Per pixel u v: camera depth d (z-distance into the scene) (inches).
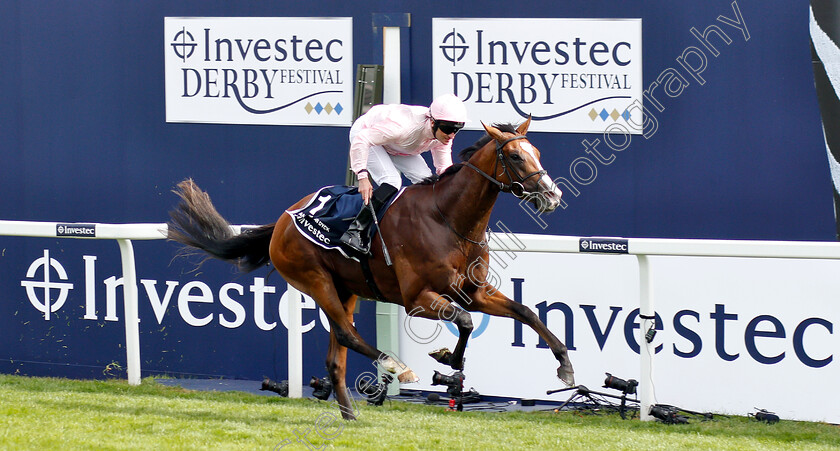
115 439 451.5
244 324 672.4
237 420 507.8
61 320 713.0
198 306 681.6
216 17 665.6
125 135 689.0
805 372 550.6
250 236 537.6
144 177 687.1
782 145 569.3
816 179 564.4
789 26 563.2
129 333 630.5
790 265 550.3
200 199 540.4
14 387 618.5
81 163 700.7
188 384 662.5
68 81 699.4
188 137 676.7
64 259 709.3
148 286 690.8
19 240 719.7
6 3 708.7
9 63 711.1
